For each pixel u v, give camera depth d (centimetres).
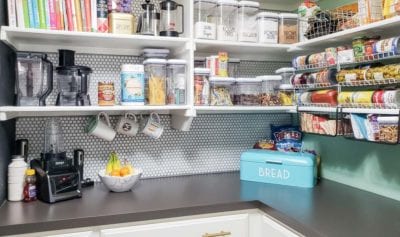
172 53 198
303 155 183
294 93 191
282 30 192
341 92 158
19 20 149
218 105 181
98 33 158
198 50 198
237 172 216
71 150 185
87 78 168
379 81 138
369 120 140
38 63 161
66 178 155
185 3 179
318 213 136
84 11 160
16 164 154
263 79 189
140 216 138
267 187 178
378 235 112
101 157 191
